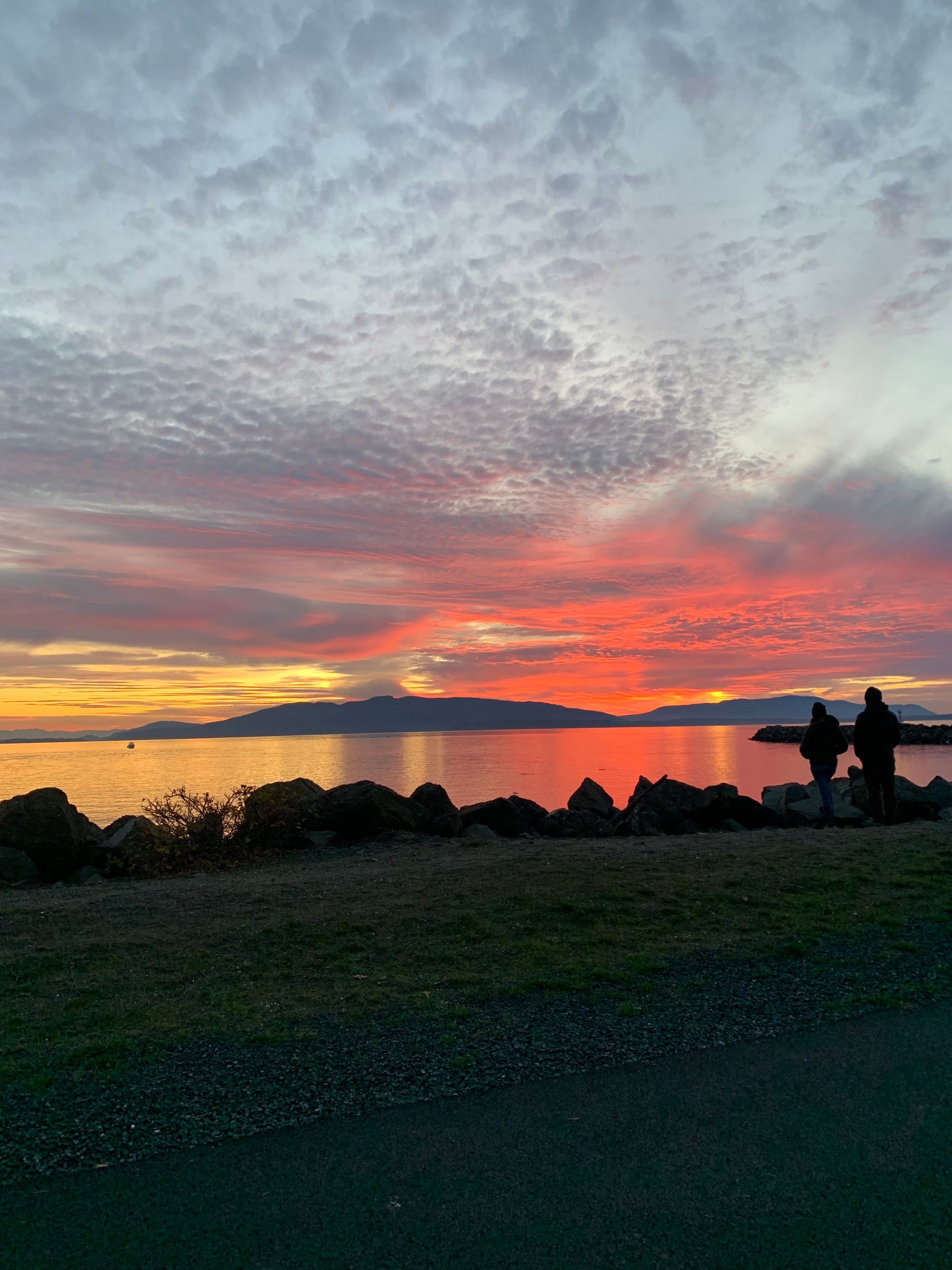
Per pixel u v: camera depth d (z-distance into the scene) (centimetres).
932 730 8744
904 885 857
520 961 638
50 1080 445
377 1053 470
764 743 11300
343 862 1152
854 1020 501
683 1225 297
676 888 855
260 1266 280
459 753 9156
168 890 964
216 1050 481
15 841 1255
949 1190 315
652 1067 439
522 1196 319
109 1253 289
